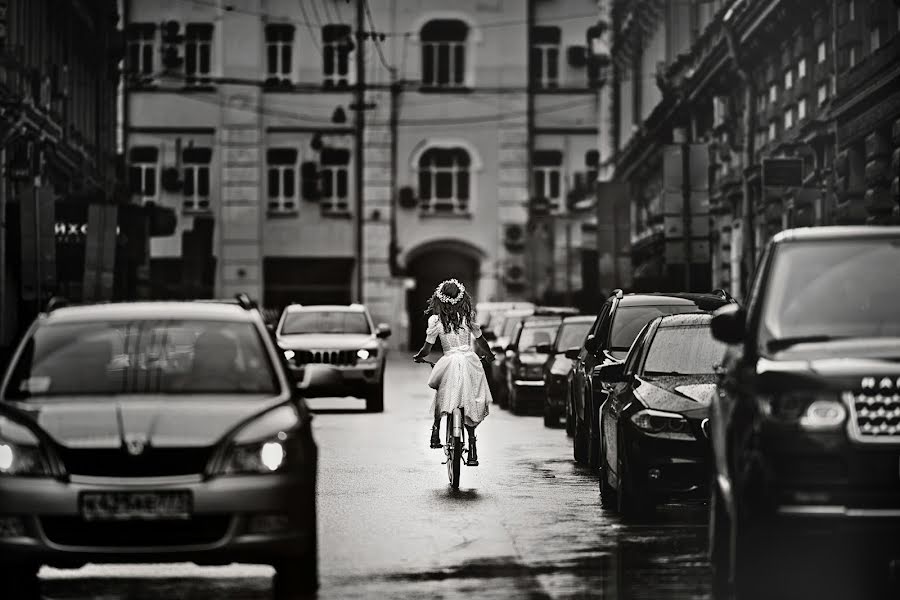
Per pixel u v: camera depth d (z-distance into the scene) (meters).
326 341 37.25
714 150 58.69
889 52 35.56
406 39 90.50
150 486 11.19
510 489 19.56
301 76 90.06
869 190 39.12
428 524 16.12
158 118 89.19
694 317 17.89
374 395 37.16
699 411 15.78
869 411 10.05
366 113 90.31
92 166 67.25
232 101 89.38
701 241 36.97
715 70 54.78
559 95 91.38
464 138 90.94
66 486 11.16
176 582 12.71
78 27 64.31
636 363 17.61
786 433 10.07
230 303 13.58
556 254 78.75
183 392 12.30
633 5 76.44
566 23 91.38
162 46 89.06
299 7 89.88
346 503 18.05
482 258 91.00
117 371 12.49
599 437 19.09
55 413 11.64
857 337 10.95
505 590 12.13
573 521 16.34
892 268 11.41
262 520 11.37
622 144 85.44
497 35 91.06
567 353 25.16
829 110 41.06
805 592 11.30
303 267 90.31
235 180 89.31
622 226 45.59
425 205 90.81
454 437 19.47
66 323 12.98
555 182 91.56
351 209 90.38
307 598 11.78
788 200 46.56
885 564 12.05
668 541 14.80
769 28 46.84
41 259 33.41
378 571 13.08
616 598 11.77
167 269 87.62
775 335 11.09
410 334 93.12
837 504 9.91
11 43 50.12
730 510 11.09
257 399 12.22
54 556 11.17
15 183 50.66
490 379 42.16
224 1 89.50
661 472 15.70
